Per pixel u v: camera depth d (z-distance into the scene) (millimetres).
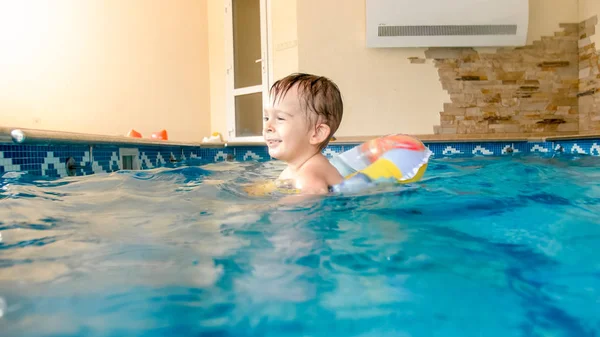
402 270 646
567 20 5488
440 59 5371
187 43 5918
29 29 4637
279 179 1636
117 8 5305
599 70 5141
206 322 487
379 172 1589
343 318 495
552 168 2467
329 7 5266
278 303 535
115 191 1544
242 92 5902
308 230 900
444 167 2627
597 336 452
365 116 5336
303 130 1562
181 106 5852
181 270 655
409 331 465
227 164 3389
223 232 895
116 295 559
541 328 469
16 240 844
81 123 5012
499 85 5434
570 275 626
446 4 5035
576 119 5539
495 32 5129
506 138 4637
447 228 911
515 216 1037
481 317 496
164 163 3654
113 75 5270
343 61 5293
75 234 894
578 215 1047
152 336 456
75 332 463
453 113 5410
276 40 5402
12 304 533
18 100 4582
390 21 5062
